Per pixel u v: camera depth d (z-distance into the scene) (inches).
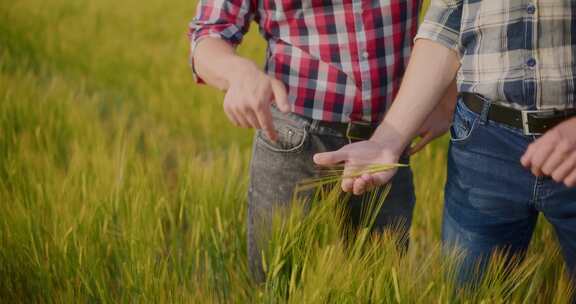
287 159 87.6
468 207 81.4
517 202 77.5
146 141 172.9
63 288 102.0
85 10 322.0
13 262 106.2
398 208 94.3
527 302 90.0
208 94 203.6
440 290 85.4
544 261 96.3
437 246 87.4
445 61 79.9
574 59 71.3
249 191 94.3
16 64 246.1
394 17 84.5
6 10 306.2
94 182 128.7
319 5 82.8
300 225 88.6
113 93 225.0
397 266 85.2
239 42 86.0
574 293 86.0
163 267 101.0
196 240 107.0
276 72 86.8
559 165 67.2
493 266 83.9
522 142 74.3
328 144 86.9
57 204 116.0
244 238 113.3
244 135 180.1
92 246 104.7
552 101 72.1
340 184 87.8
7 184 133.9
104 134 163.8
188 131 186.4
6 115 167.0
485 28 74.3
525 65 72.3
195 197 120.5
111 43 263.3
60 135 169.6
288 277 91.7
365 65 84.5
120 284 105.3
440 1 79.8
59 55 256.4
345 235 94.5
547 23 70.9
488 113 75.7
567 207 74.8
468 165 79.3
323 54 84.5
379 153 78.2
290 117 86.3
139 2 341.4
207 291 96.8
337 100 85.2
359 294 83.9
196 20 85.0
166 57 247.3
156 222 115.4
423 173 137.5
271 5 84.7
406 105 79.6
